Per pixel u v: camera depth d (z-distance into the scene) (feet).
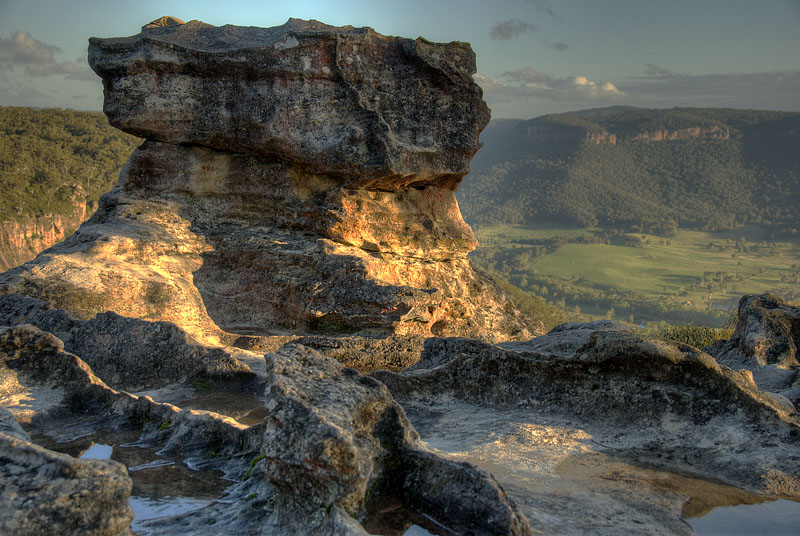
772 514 18.39
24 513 13.50
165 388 31.55
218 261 53.36
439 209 61.67
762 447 22.47
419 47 55.62
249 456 20.84
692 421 24.39
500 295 64.54
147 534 15.85
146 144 56.29
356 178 54.70
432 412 27.66
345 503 15.49
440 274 59.77
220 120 54.44
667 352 25.39
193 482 19.66
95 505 14.10
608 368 26.45
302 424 16.05
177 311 45.83
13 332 27.48
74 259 45.52
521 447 23.15
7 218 424.46
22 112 556.92
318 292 49.29
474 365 29.17
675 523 17.53
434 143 56.95
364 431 17.49
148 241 50.78
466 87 57.67
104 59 53.83
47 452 14.90
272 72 53.42
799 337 39.29
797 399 28.86
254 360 36.01
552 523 16.75
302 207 55.36
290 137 53.88
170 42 53.52
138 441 23.02
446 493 16.55
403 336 40.27
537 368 27.84
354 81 54.85
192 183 56.44
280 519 16.28
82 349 34.09
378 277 51.60
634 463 22.03
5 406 25.13
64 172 500.33
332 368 19.44
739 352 39.75
